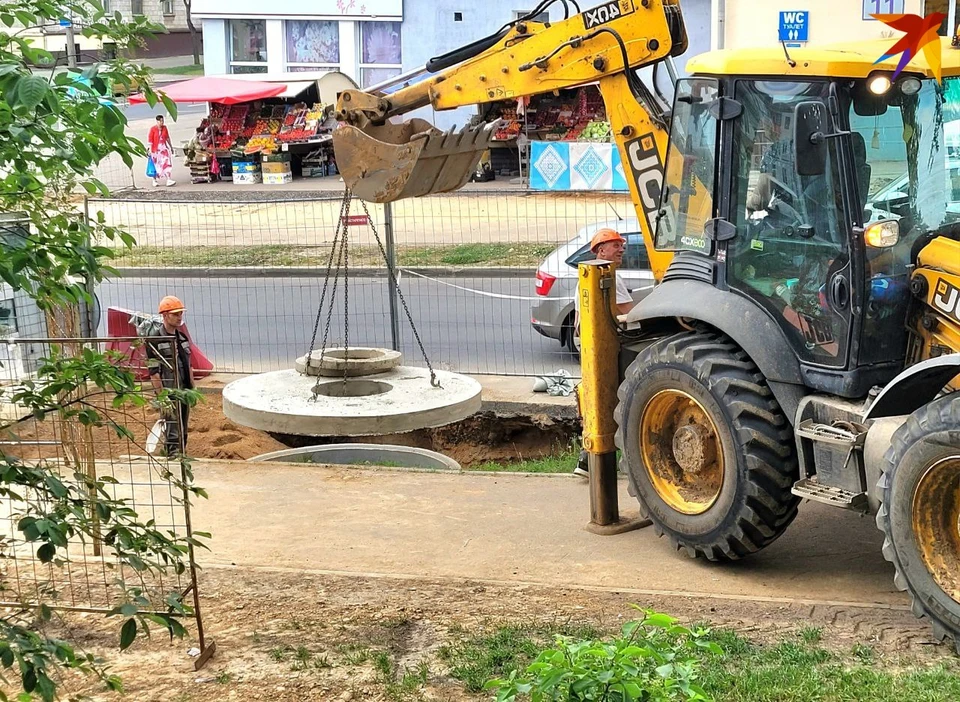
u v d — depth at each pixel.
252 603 6.15
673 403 6.95
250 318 15.51
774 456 6.32
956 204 6.20
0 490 3.62
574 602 6.13
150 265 18.16
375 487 8.52
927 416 5.36
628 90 7.51
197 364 13.02
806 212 6.17
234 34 30.61
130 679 5.25
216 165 28.03
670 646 3.56
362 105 8.19
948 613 5.32
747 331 6.42
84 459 6.68
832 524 7.49
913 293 6.00
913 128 6.03
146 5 49.12
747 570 6.70
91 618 5.86
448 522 7.67
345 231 9.02
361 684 5.16
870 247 5.95
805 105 5.86
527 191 15.30
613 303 7.34
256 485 8.59
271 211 22.53
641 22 7.31
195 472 8.96
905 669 5.18
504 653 5.38
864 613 5.95
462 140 7.89
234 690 5.13
